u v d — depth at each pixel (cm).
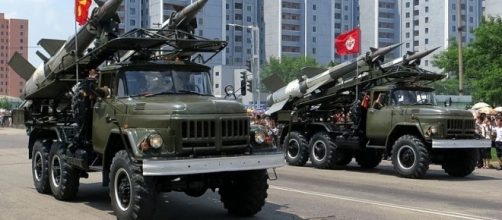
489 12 6512
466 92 4597
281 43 9425
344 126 1730
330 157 1697
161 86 883
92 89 916
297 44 9600
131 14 7594
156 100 820
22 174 1489
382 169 1747
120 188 793
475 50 3541
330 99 1802
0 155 2116
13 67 1290
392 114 1542
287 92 1903
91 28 1032
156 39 905
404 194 1167
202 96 869
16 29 5144
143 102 811
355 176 1509
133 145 762
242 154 795
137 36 925
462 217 903
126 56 993
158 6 7275
